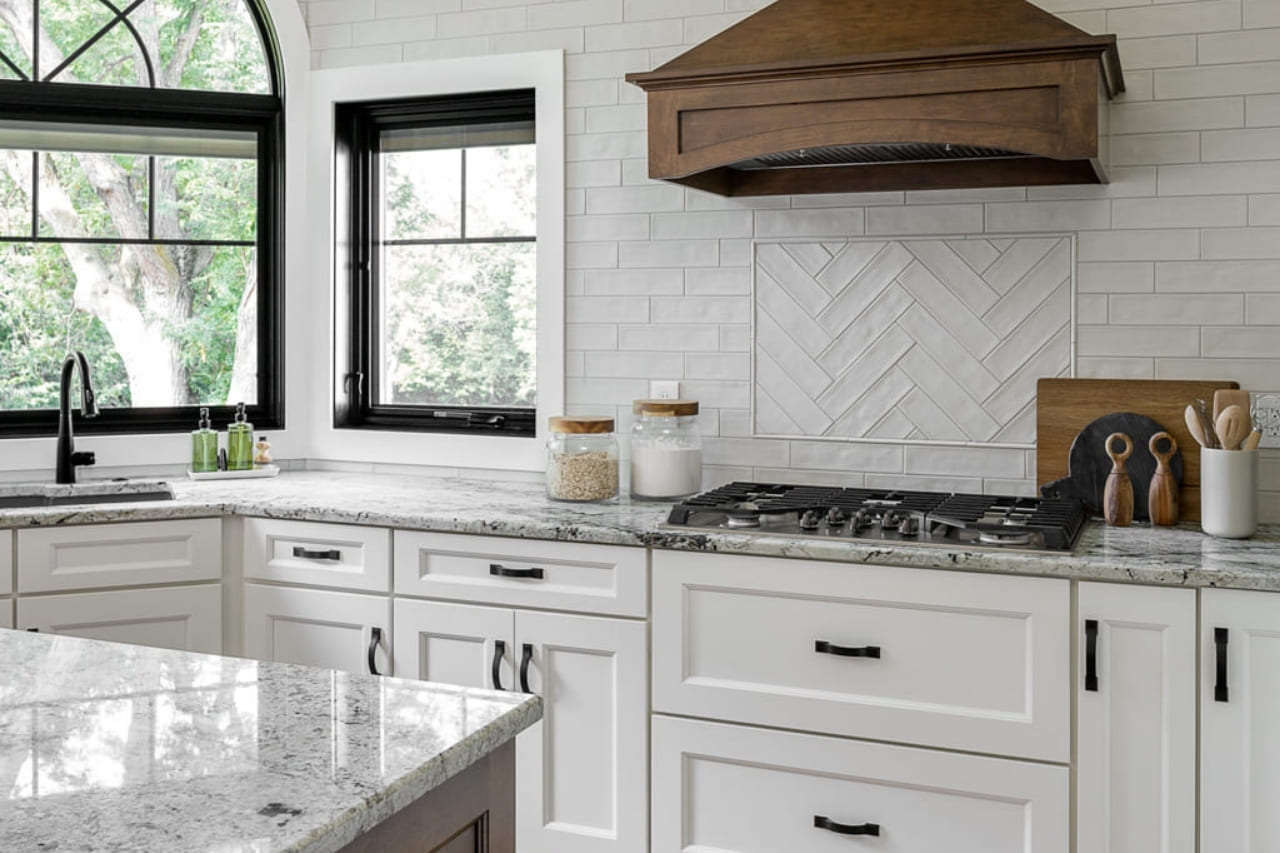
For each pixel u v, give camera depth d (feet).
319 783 3.70
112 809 3.47
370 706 4.50
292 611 10.52
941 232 10.68
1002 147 8.56
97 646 5.40
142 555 10.35
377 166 13.24
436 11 12.53
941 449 10.79
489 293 12.79
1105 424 9.76
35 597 9.97
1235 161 9.79
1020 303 10.47
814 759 8.70
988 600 8.15
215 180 13.07
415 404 13.20
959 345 10.68
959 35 8.73
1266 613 7.50
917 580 8.33
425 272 13.08
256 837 3.28
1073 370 10.32
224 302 13.16
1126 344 10.15
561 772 9.57
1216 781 7.68
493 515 9.96
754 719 8.86
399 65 12.61
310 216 13.06
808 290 11.17
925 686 8.38
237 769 3.81
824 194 11.02
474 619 9.79
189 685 4.76
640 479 10.74
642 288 11.78
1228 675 7.63
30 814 3.43
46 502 11.16
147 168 12.84
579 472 10.67
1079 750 7.98
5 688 4.70
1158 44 9.96
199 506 10.50
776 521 9.25
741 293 11.41
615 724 9.36
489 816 4.43
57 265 12.55
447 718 4.35
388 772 3.80
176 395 13.05
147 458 12.51
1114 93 9.82
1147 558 7.96
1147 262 10.06
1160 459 9.30
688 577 9.02
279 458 13.14
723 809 9.06
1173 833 7.80
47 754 3.94
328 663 10.44
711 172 10.71
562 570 9.48
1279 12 9.64
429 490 11.60
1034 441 10.48
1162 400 9.71
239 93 12.98
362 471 13.07
